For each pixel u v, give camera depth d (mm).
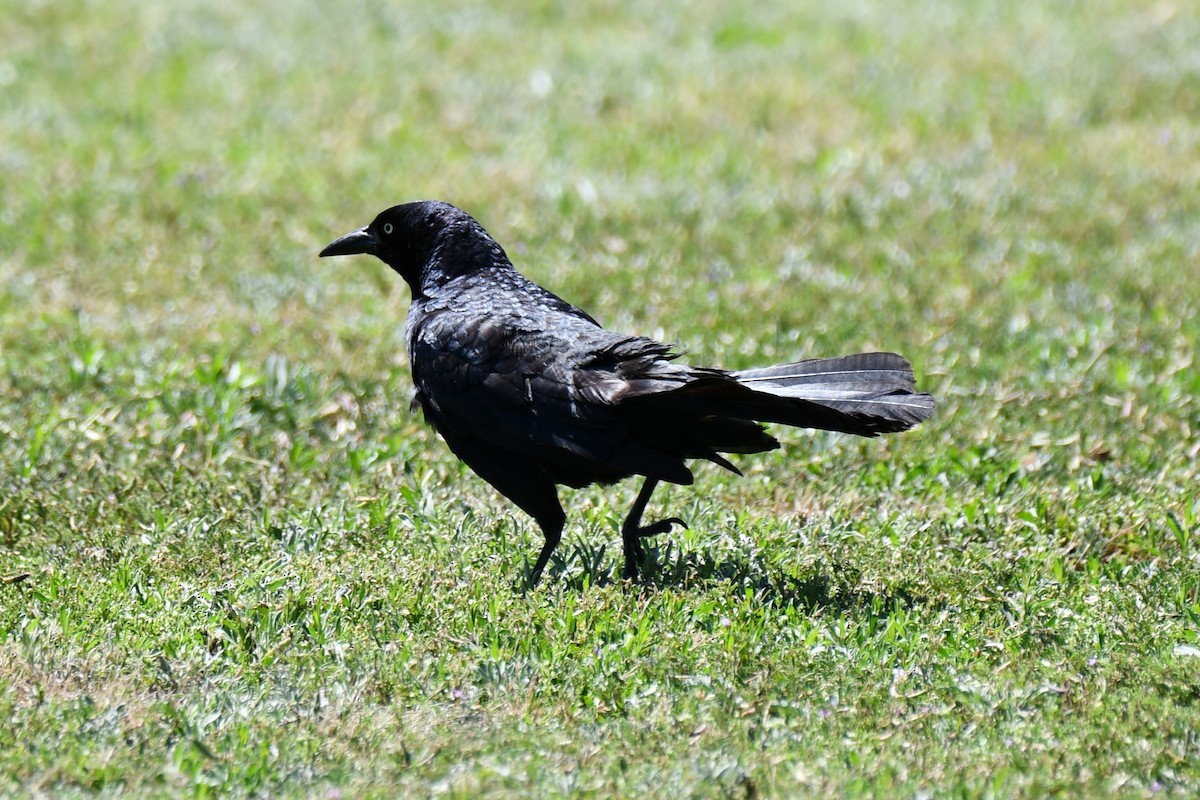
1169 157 20719
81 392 13117
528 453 9336
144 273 16875
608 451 8984
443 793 6938
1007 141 21594
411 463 11617
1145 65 24906
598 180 20047
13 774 7098
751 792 6945
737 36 27547
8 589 9320
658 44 27094
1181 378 13352
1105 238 17719
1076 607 9164
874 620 8836
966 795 6863
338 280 16656
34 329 14805
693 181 20016
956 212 18641
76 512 10742
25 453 11797
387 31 27984
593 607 8945
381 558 9742
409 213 10695
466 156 21422
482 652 8383
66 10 29188
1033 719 7734
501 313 9766
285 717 7695
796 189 19547
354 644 8523
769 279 16266
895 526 10398
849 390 8844
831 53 26328
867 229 18141
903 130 22094
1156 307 15266
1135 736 7516
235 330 14750
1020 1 29578
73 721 7547
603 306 15492
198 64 26141
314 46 27094
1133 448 12062
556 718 7746
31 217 18734
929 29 27828
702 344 14234
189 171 20531
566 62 25844
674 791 6957
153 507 10789
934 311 15312
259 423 12500
